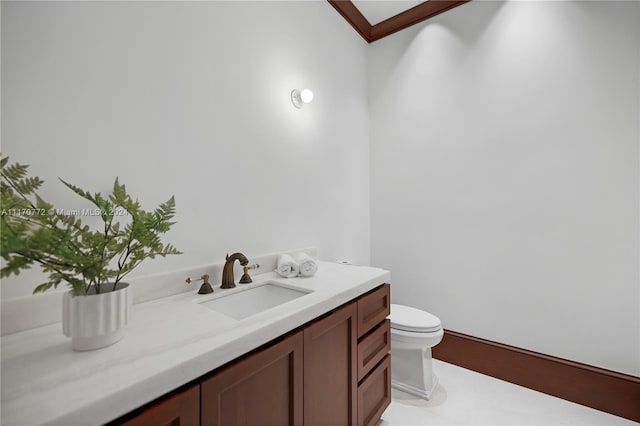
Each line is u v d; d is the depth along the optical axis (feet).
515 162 6.09
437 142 7.09
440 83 7.04
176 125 3.73
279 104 5.27
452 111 6.87
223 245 4.28
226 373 2.26
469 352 6.59
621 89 5.08
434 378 6.13
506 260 6.22
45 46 2.71
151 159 3.47
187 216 3.84
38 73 2.67
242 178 4.58
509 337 6.19
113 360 1.99
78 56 2.91
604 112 5.22
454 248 6.87
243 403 2.42
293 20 5.59
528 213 5.96
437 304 7.13
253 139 4.76
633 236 5.02
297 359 2.95
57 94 2.78
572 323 5.55
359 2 7.08
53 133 2.75
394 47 7.76
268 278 4.46
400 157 7.66
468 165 6.66
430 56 7.20
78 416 1.51
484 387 5.94
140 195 3.37
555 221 5.69
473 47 6.60
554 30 5.68
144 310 3.04
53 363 1.95
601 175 5.26
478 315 6.57
